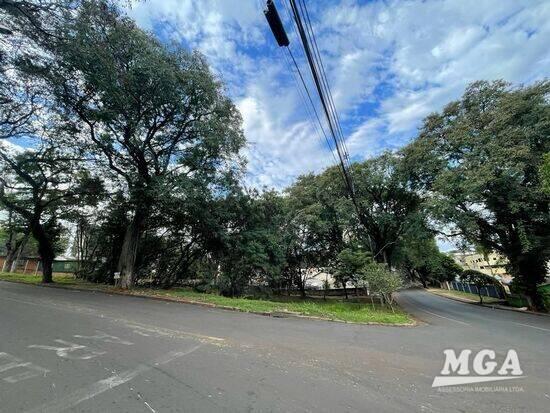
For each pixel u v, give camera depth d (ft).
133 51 41.96
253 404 12.14
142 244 66.95
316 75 21.90
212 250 67.67
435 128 72.18
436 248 148.87
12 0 32.32
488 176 54.90
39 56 37.24
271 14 14.24
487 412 12.71
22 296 40.50
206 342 20.97
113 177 59.57
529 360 21.97
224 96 54.39
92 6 35.12
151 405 11.66
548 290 73.97
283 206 79.15
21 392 12.41
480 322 47.47
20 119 48.55
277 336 24.58
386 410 12.34
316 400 12.85
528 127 55.98
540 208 60.23
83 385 13.20
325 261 95.96
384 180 77.97
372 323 36.96
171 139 56.85
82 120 50.26
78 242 85.97
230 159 57.82
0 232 117.39
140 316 29.37
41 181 67.36
